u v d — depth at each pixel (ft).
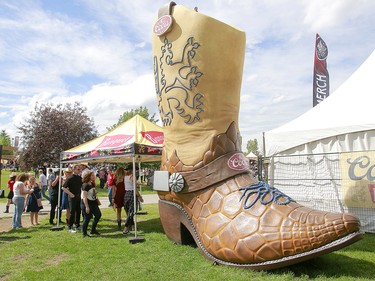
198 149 13.11
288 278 10.22
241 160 12.92
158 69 14.73
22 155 69.26
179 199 13.64
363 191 19.19
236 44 13.87
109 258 13.47
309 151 21.63
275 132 22.84
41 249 15.57
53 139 66.95
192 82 13.44
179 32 13.78
